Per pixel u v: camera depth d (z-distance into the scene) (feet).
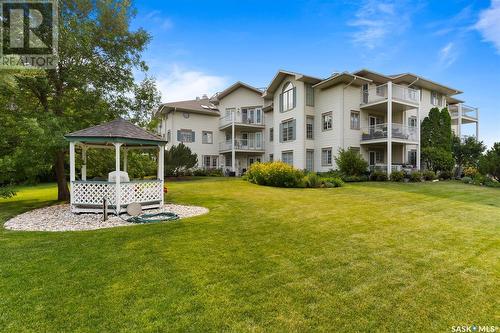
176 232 19.83
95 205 27.96
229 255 15.23
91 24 34.37
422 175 63.00
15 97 32.89
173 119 89.15
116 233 19.58
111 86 38.32
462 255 15.48
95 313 9.68
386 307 10.23
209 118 95.61
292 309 10.04
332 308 10.13
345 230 20.58
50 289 11.32
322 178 54.08
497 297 10.98
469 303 10.54
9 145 33.17
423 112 78.48
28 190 55.72
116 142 27.37
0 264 13.83
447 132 74.13
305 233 19.72
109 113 37.83
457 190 47.01
